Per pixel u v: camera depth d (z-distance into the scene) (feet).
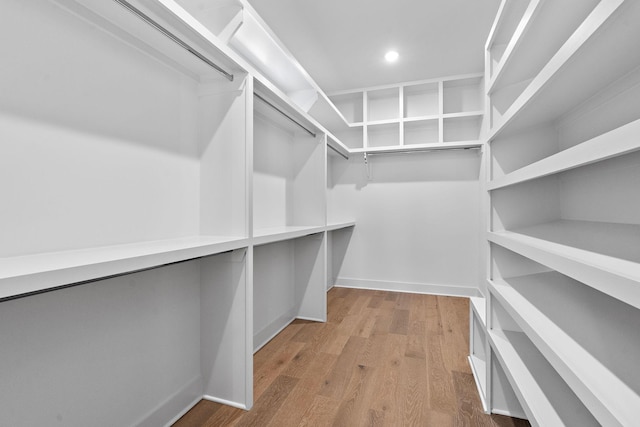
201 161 4.86
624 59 2.47
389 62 8.84
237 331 4.66
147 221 3.97
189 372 4.71
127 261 2.69
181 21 3.34
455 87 10.48
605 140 1.79
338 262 12.09
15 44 2.66
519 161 4.58
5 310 2.63
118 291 3.63
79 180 3.18
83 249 3.19
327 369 5.74
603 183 3.43
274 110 6.48
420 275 11.19
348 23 6.95
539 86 2.87
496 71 4.38
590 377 2.04
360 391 5.03
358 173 11.83
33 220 2.79
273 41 5.39
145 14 3.25
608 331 2.70
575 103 3.58
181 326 4.56
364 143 10.57
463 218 10.73
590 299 3.39
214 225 4.78
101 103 3.40
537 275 4.46
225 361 4.75
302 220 8.50
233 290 4.69
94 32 3.32
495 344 4.18
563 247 2.72
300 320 8.46
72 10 3.10
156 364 4.14
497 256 4.61
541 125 4.42
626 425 1.57
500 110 4.74
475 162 10.58
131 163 3.76
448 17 6.74
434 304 9.78
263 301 7.09
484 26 7.07
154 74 4.09
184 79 4.59
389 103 11.20
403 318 8.55
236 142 4.66
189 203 4.67
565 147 4.17
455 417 4.39
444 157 10.89
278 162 7.85
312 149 8.43
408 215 11.30
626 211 3.07
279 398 4.85
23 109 2.72
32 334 2.81
